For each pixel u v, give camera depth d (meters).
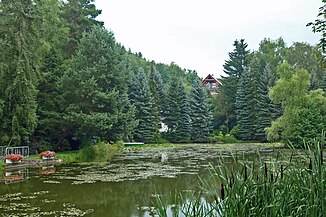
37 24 20.27
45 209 8.52
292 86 26.28
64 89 22.38
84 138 22.66
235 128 41.66
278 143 34.50
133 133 34.72
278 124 26.69
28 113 18.41
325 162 3.25
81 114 21.14
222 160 3.75
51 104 22.23
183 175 13.90
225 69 50.16
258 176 3.36
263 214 3.10
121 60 24.53
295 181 3.22
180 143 39.25
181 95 40.19
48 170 15.55
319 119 24.39
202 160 20.08
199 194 3.94
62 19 29.59
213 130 44.34
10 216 7.87
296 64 46.34
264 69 41.50
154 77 41.97
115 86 23.27
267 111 38.31
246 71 42.97
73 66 23.09
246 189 3.29
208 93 50.97
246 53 50.19
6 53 17.97
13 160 15.83
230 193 3.32
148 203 9.17
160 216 4.16
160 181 12.45
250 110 40.16
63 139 23.36
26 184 11.96
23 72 17.86
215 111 45.12
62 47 27.50
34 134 21.91
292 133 24.89
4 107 18.03
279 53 56.41
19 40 18.03
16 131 18.17
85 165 17.58
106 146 20.47
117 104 22.97
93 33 23.81
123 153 25.64
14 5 18.55
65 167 16.69
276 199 3.15
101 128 21.28
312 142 3.44
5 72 17.83
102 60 22.80
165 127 42.56
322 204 2.92
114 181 12.52
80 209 8.58
